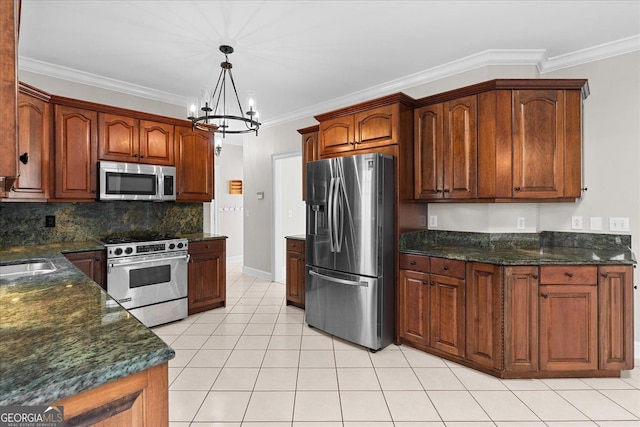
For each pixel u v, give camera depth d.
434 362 2.60
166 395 0.92
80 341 0.94
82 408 0.77
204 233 4.20
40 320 1.10
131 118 3.37
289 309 3.90
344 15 2.38
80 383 0.75
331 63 3.17
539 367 2.31
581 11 2.32
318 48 2.87
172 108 4.10
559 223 2.98
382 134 3.00
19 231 3.02
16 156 0.76
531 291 2.30
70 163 2.99
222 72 3.38
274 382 2.29
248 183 5.66
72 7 2.27
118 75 3.45
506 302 2.30
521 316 2.31
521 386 2.25
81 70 3.32
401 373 2.42
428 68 3.29
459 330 2.53
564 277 2.29
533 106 2.62
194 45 2.81
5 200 2.54
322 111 4.43
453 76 3.21
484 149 2.69
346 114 3.29
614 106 2.75
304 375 2.39
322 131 3.54
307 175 3.30
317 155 3.98
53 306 1.25
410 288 2.84
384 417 1.92
